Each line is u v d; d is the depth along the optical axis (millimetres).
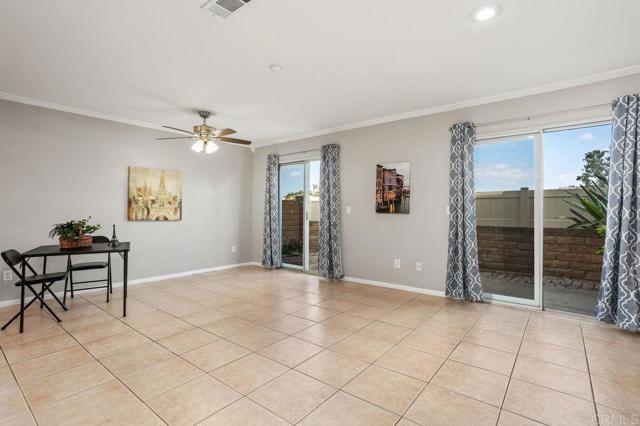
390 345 2805
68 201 4324
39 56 2869
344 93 3809
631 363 2471
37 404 1954
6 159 3865
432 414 1865
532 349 2719
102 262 4285
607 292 3207
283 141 6199
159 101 4059
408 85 3566
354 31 2494
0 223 3832
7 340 2881
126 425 1771
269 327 3232
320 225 5469
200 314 3621
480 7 2201
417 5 2174
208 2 2123
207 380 2234
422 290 4500
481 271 4211
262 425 1769
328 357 2582
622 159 3105
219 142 6168
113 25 2389
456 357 2578
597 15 2283
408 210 4605
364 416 1847
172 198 5414
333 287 4852
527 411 1895
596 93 3328
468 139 4027
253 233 6805
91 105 4219
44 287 3457
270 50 2789
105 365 2441
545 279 4512
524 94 3713
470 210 4016
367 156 5031
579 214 4047
